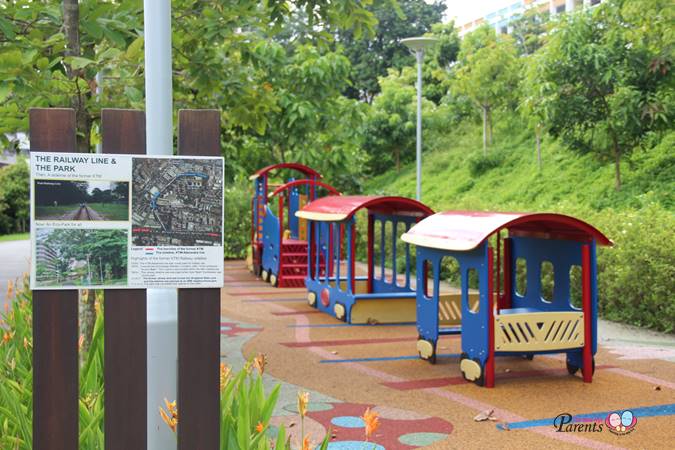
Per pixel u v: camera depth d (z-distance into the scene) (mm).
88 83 4867
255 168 18469
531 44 31062
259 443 3174
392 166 30797
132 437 2754
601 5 15359
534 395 6086
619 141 16000
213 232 2770
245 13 6602
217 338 2811
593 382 6543
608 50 15359
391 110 29328
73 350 2703
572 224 6441
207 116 2785
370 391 6211
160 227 2736
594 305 6621
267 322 10094
